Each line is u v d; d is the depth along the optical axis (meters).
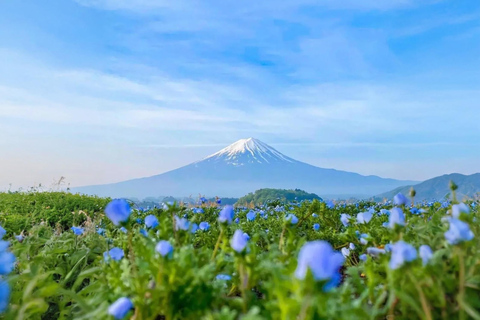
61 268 3.94
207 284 2.18
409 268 1.81
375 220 4.75
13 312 2.23
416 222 3.60
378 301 1.96
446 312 1.91
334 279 1.46
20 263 3.52
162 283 2.08
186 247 2.44
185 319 2.05
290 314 1.57
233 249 2.17
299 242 2.71
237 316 2.14
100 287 2.79
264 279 2.39
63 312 3.09
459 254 1.92
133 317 2.04
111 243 4.33
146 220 3.36
